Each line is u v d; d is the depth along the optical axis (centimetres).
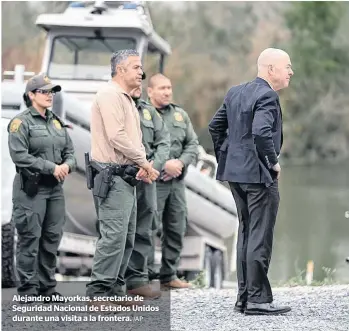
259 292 1426
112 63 1416
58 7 2688
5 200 1680
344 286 1805
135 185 1410
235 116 1417
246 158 1403
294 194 4275
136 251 1573
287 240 3253
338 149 5131
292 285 1911
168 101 1723
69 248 1894
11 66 3862
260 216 1409
